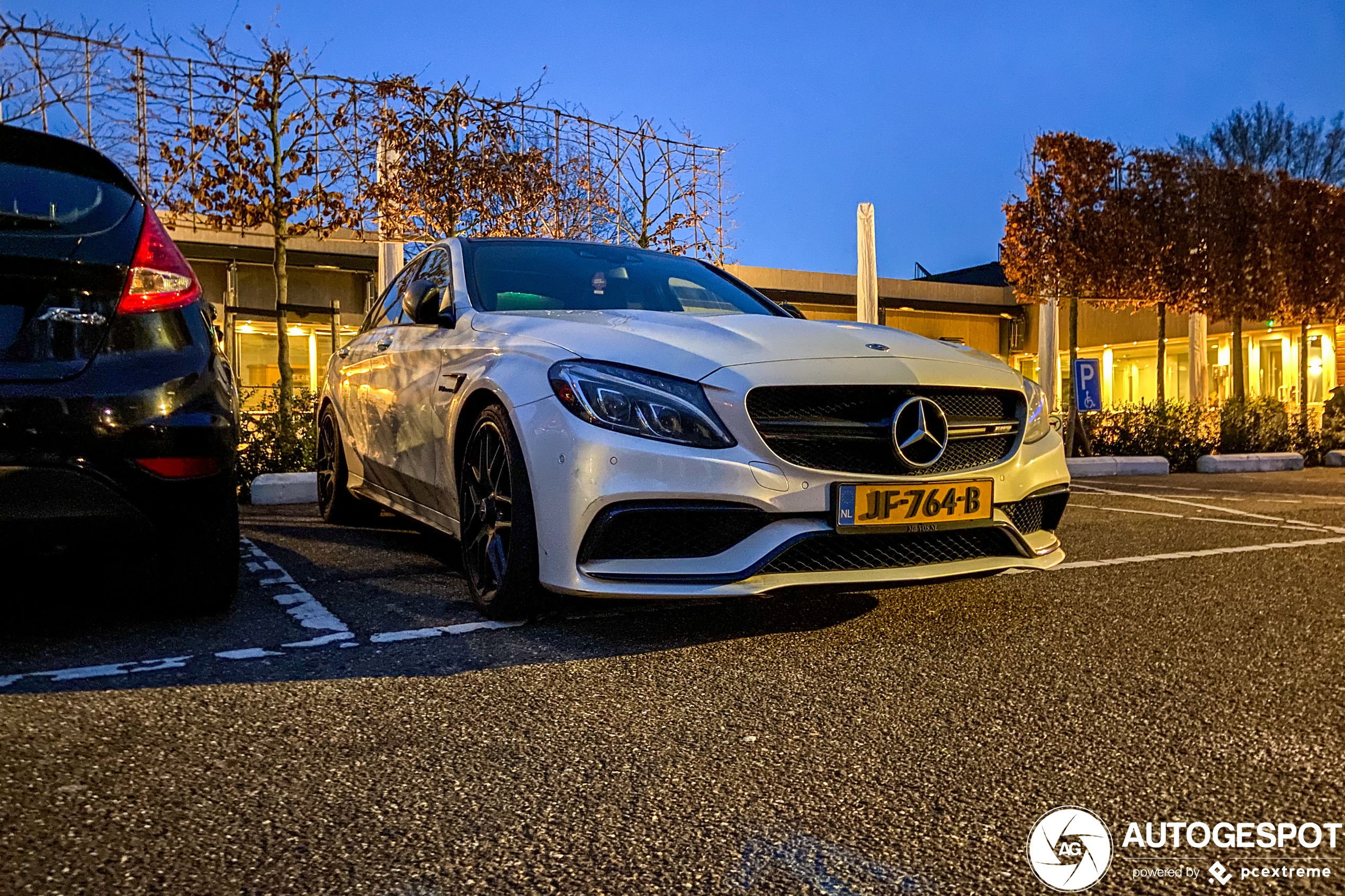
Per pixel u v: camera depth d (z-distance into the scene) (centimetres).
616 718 191
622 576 238
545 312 317
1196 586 329
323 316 1579
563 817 146
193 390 245
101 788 154
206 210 737
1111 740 179
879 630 262
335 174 782
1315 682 216
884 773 164
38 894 121
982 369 283
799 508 244
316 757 169
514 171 901
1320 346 1844
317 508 574
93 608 284
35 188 233
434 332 345
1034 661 233
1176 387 2108
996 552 277
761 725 187
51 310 228
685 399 243
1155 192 1156
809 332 281
